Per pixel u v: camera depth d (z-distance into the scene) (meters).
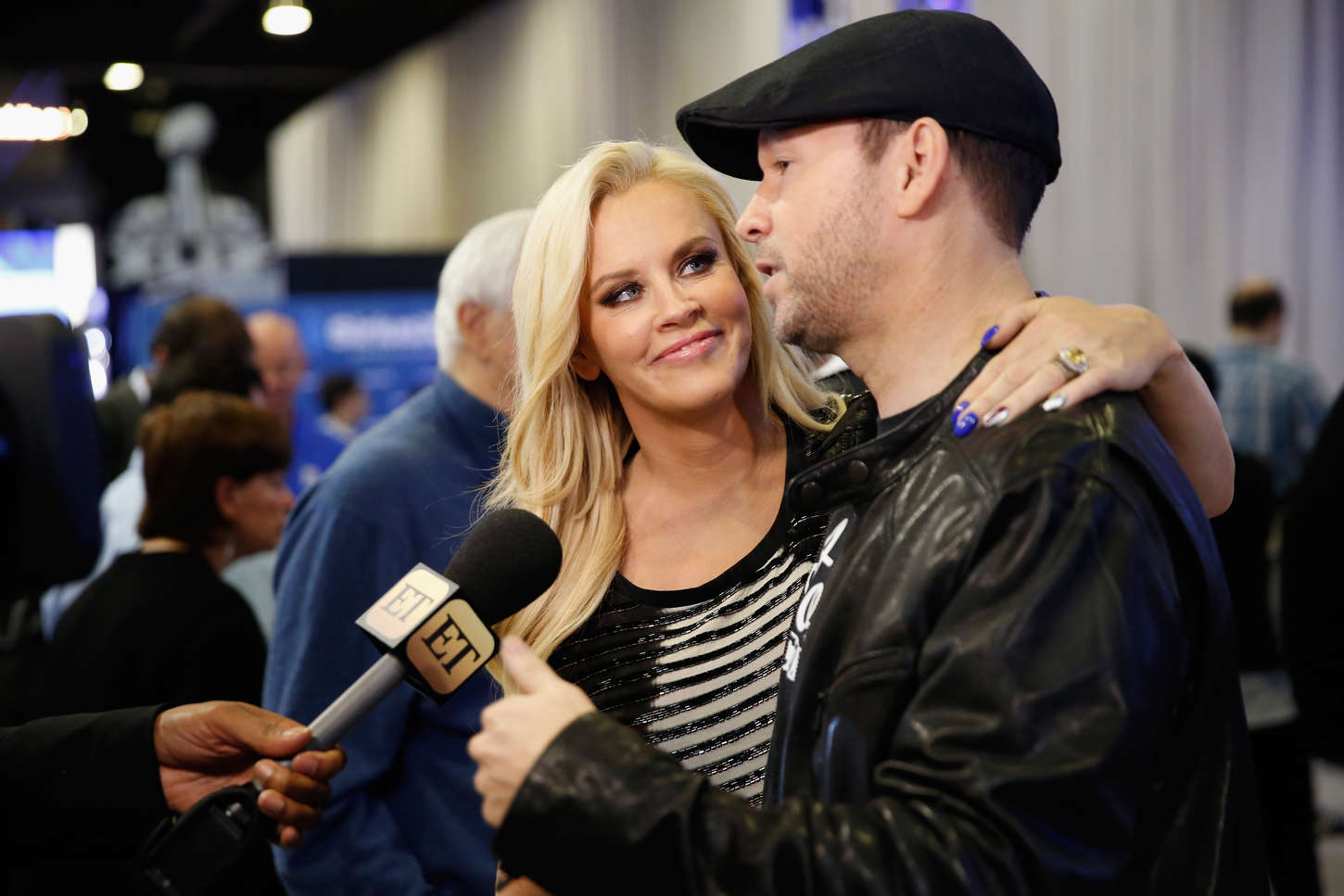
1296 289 5.80
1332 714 2.14
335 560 1.84
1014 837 0.82
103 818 1.25
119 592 2.21
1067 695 0.86
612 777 0.88
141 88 14.44
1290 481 4.76
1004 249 1.07
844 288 1.06
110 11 10.48
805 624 1.08
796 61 1.06
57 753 1.25
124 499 3.12
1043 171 1.10
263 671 2.26
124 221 12.11
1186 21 5.82
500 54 10.21
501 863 0.95
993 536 0.94
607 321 1.40
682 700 1.35
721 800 0.88
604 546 1.42
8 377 1.19
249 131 16.16
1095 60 5.85
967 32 1.06
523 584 1.16
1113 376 0.98
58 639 2.21
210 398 2.39
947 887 0.81
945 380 1.06
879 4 5.96
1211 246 5.83
